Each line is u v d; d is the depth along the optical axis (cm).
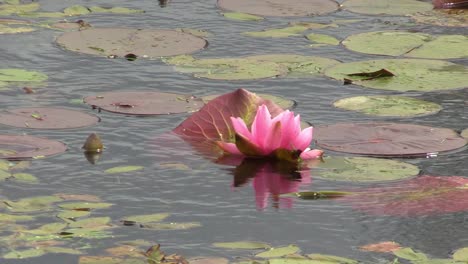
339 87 1166
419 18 1466
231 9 1491
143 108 1085
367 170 943
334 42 1340
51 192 877
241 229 813
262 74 1200
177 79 1181
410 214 847
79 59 1243
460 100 1127
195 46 1305
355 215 845
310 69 1223
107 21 1416
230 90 1147
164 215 834
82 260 738
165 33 1352
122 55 1261
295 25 1415
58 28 1368
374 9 1513
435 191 894
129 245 770
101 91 1136
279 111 1041
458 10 1517
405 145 996
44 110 1067
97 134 1011
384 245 786
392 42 1334
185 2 1525
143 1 1530
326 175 934
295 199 879
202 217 836
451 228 822
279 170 949
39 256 750
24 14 1437
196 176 928
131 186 898
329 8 1512
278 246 781
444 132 1028
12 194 867
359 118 1071
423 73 1213
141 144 999
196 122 1036
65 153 966
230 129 1030
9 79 1159
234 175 934
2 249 755
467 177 926
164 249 768
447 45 1323
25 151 963
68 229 797
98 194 878
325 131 1028
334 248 781
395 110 1095
